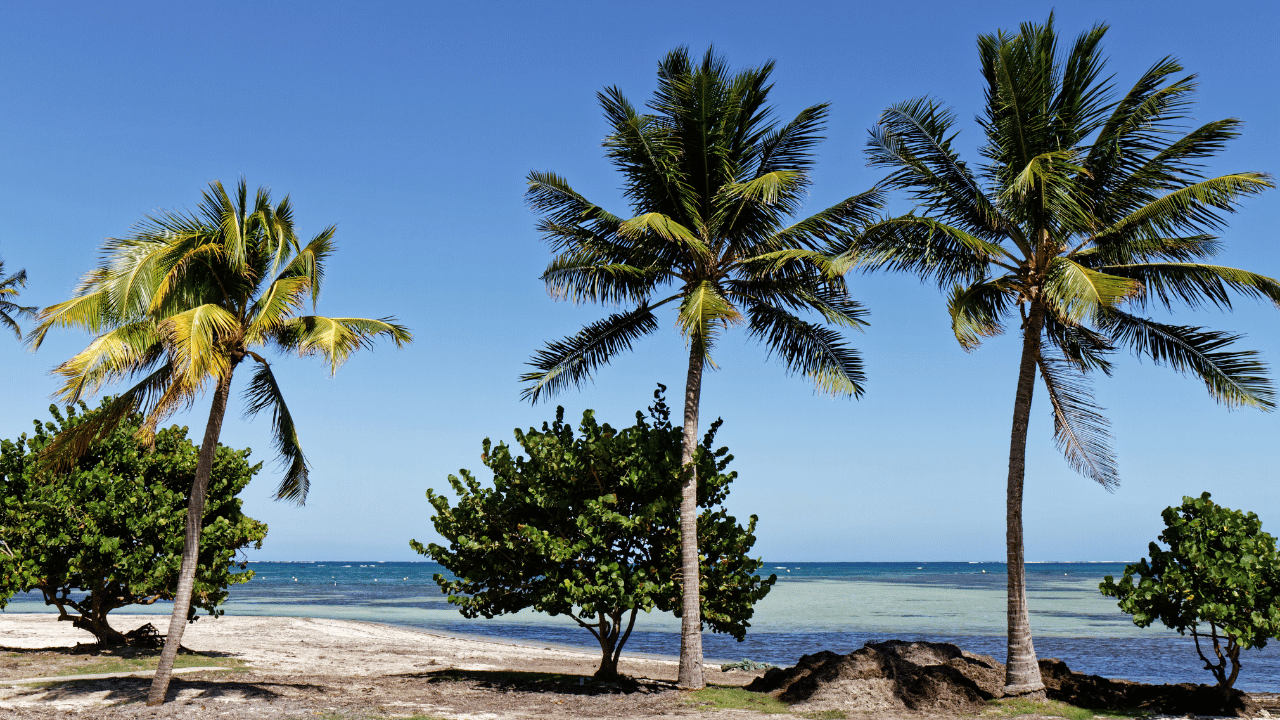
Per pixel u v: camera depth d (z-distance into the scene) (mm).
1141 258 15086
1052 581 112875
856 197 16641
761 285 17578
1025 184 13266
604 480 17281
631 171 17438
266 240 14617
